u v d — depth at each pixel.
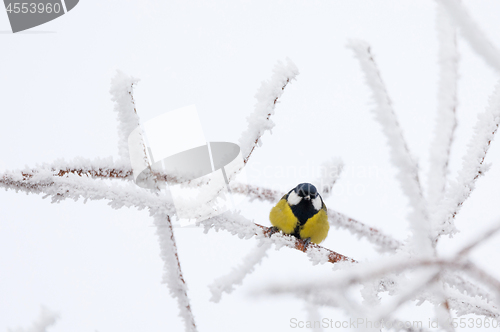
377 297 4.35
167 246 5.68
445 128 5.65
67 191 5.68
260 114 5.73
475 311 4.79
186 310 5.67
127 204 5.68
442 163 5.58
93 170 5.70
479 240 2.59
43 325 4.32
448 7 2.76
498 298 2.48
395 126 3.67
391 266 2.53
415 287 2.70
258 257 5.71
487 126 5.66
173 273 5.68
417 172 3.62
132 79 5.71
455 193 5.37
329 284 2.27
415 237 3.38
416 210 3.44
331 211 5.74
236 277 5.70
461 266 2.54
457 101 5.65
